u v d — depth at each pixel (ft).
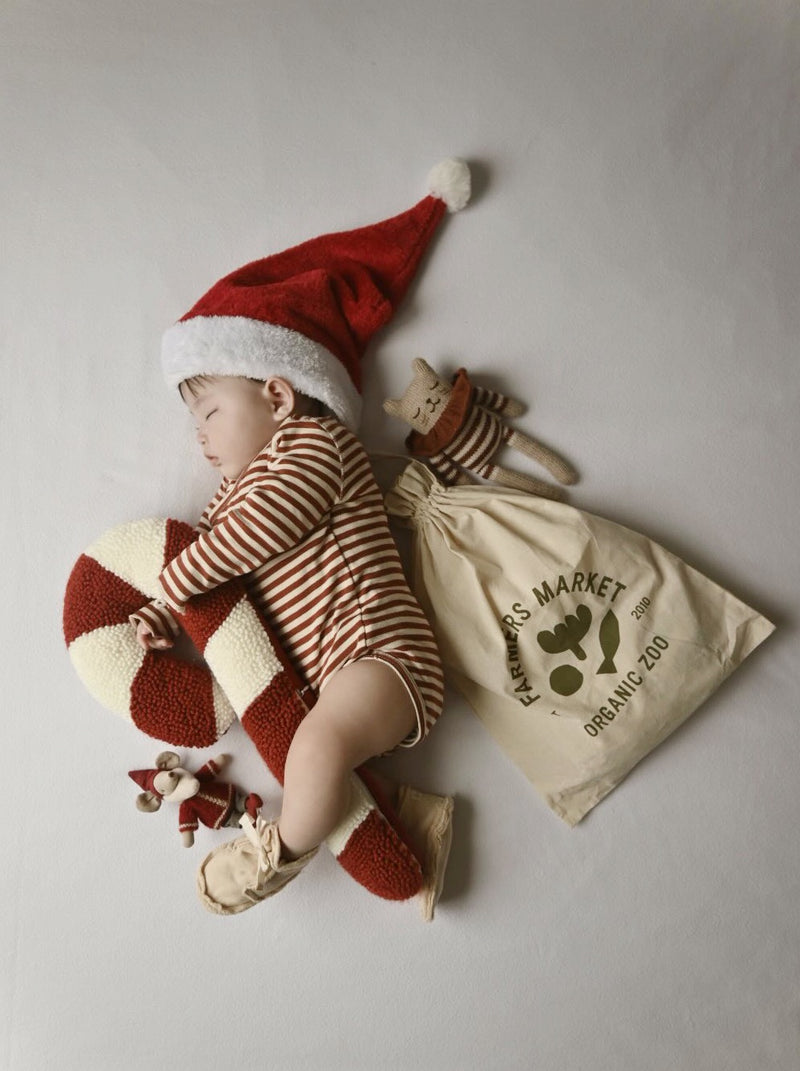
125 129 4.81
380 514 4.34
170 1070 4.41
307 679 4.22
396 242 4.60
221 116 4.81
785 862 4.51
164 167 4.80
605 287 4.78
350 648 4.05
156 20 4.83
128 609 4.37
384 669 3.92
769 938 4.47
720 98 4.84
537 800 4.52
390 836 4.11
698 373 4.76
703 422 4.74
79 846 4.52
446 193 4.62
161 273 4.78
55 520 4.67
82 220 4.80
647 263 4.79
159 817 4.52
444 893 4.48
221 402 4.23
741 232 4.81
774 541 4.69
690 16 4.82
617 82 4.83
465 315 4.75
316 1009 4.43
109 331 4.76
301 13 4.82
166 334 4.31
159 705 4.27
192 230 4.79
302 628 4.17
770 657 4.63
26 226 4.79
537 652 4.27
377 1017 4.42
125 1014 4.44
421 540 4.47
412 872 4.12
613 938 4.47
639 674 4.31
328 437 4.08
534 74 4.82
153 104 4.82
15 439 4.72
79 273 4.78
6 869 4.53
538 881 4.50
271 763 4.13
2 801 4.55
